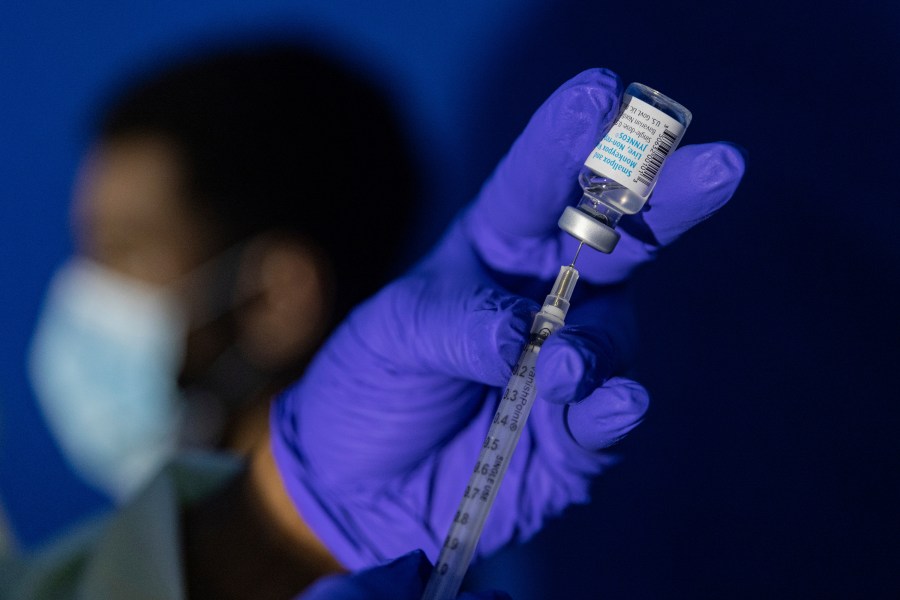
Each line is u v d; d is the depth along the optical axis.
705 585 2.21
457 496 0.91
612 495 2.28
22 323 2.51
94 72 2.54
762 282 2.43
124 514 0.92
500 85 2.52
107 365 1.58
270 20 2.52
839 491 2.26
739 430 2.33
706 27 2.54
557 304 0.76
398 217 1.19
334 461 0.88
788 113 2.51
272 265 1.15
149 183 1.13
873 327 2.38
